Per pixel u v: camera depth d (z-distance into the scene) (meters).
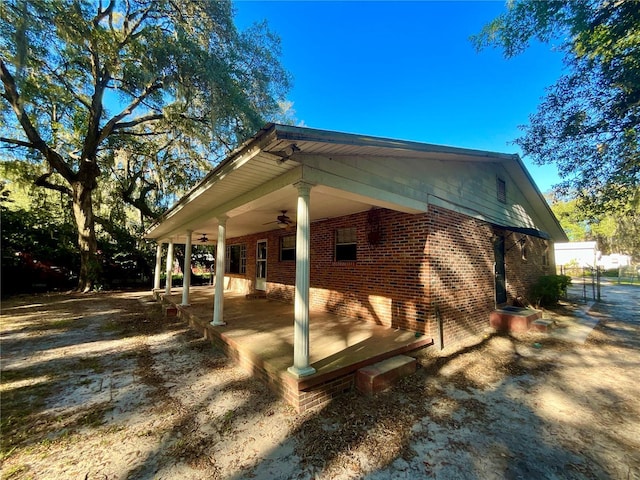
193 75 11.63
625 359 4.83
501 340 5.86
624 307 9.88
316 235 7.92
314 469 2.33
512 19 7.68
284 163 3.49
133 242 18.12
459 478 2.24
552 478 2.23
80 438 2.73
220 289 6.02
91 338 6.29
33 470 2.32
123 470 2.32
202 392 3.66
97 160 15.41
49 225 15.28
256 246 11.44
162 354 5.19
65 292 14.23
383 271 6.05
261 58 13.45
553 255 12.48
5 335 6.56
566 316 8.25
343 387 3.62
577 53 7.22
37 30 9.00
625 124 7.46
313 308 7.89
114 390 3.74
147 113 15.28
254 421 3.00
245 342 4.70
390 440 2.70
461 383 3.91
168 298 10.36
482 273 6.88
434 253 5.42
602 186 8.84
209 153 16.12
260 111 14.20
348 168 4.06
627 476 2.25
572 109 8.11
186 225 8.50
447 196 6.01
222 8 11.80
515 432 2.82
